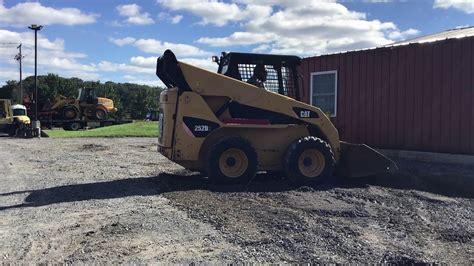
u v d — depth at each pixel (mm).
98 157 15164
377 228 6145
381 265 4797
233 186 9016
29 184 9570
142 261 4875
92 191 8680
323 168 9547
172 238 5621
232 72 9836
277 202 7645
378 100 14039
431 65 12695
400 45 13414
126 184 9414
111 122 44781
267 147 9711
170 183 9469
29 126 28750
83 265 4781
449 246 5473
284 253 5117
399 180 9805
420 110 12977
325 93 15750
